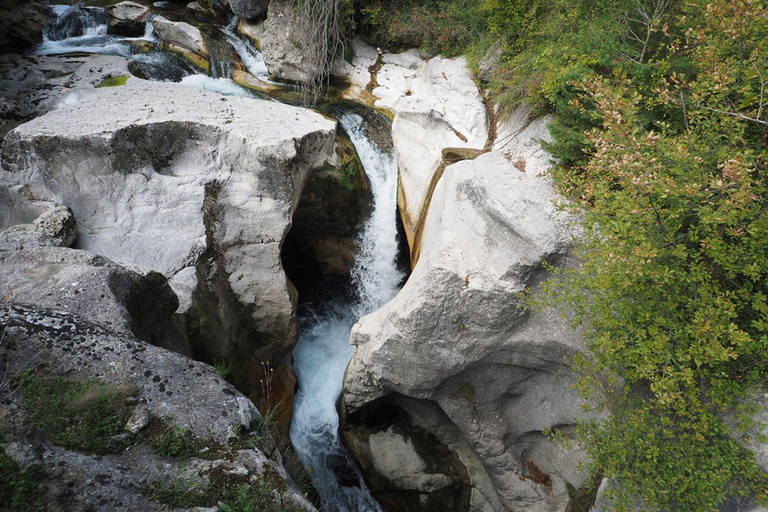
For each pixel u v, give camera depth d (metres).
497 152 7.87
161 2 14.57
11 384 3.80
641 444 4.45
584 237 5.42
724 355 3.66
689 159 3.97
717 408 4.56
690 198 4.07
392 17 12.86
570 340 6.00
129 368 4.13
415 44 13.04
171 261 7.25
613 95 4.39
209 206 7.96
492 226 6.56
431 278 6.75
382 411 8.62
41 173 7.27
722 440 4.21
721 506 4.55
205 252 7.59
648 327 4.21
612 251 4.11
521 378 6.85
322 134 9.57
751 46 4.18
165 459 3.66
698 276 3.99
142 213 7.57
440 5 12.26
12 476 3.08
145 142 7.95
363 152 11.07
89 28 13.41
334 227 11.03
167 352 4.37
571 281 5.48
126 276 5.27
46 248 5.43
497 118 9.56
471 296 6.43
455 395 7.31
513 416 7.20
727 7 3.80
